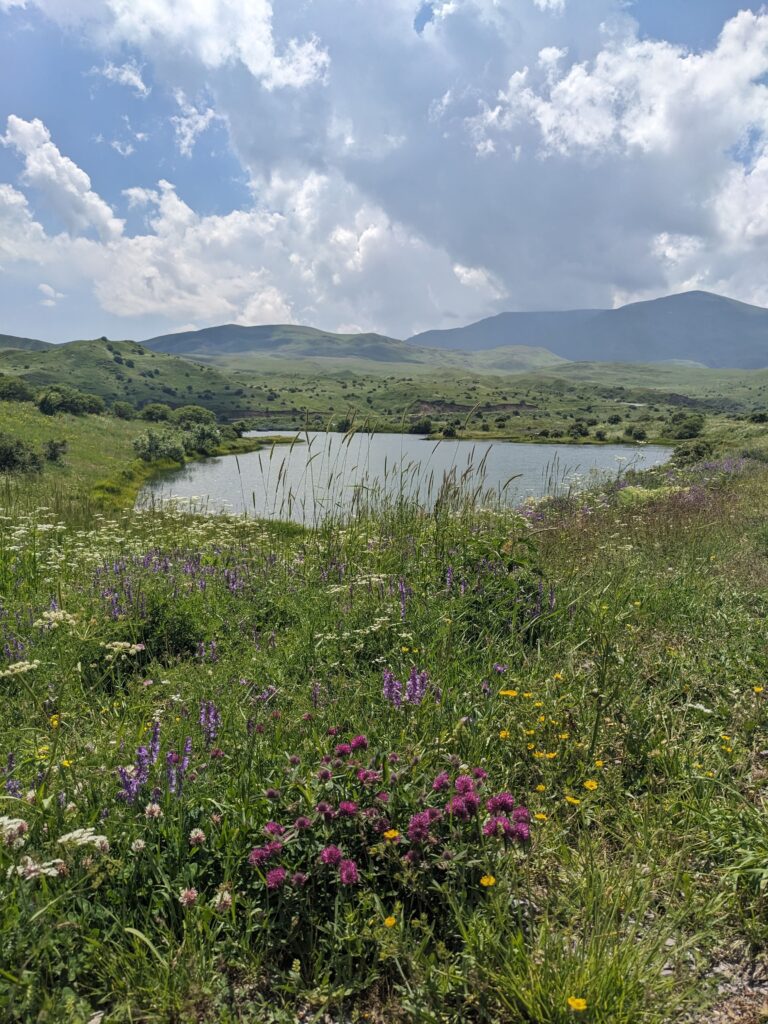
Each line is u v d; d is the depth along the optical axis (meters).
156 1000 2.34
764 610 6.20
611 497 14.26
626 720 4.20
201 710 3.95
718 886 2.91
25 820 3.00
